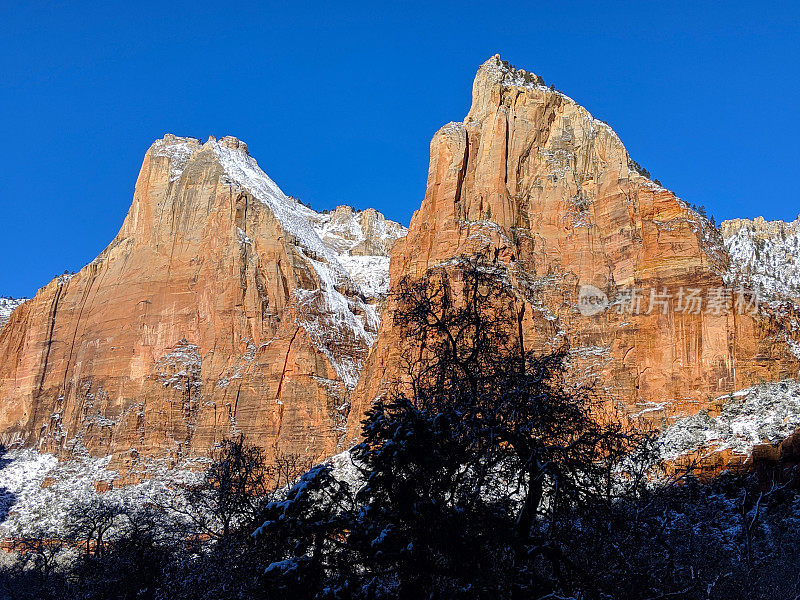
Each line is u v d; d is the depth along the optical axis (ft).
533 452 110.93
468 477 111.96
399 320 129.90
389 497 106.63
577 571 109.40
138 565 217.36
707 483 256.11
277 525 106.11
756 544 195.42
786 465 251.80
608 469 119.24
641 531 127.34
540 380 115.65
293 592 101.96
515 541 107.04
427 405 116.88
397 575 104.94
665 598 122.01
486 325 126.11
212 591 146.72
